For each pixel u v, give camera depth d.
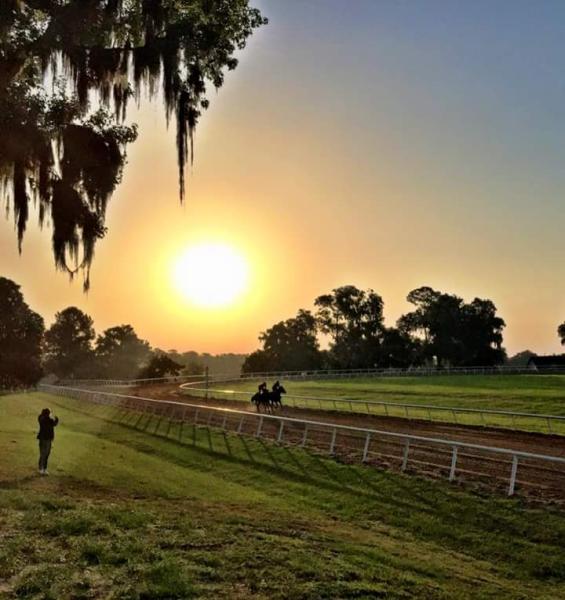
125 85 17.28
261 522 13.63
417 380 77.56
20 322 91.00
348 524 14.77
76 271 16.64
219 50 17.39
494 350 124.50
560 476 17.06
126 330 145.88
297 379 88.50
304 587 8.41
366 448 20.66
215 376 94.75
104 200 16.89
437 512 15.07
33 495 14.38
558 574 11.30
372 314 123.44
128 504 14.84
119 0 15.81
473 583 10.36
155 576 8.44
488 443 24.61
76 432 33.59
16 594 7.74
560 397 46.28
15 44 15.70
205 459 24.45
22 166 16.62
